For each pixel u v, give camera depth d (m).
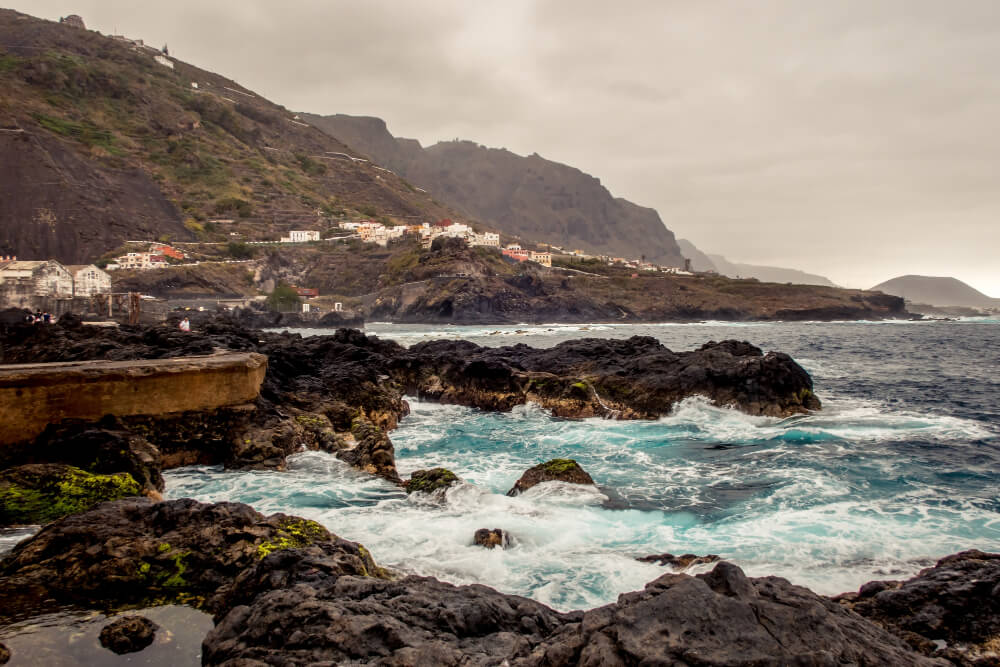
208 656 7.70
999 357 68.69
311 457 20.77
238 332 47.16
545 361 39.38
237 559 10.34
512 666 6.86
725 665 6.21
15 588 9.66
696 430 28.08
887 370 54.09
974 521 15.37
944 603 9.16
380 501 16.80
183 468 20.17
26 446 17.48
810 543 13.91
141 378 19.72
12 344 44.62
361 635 7.29
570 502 16.88
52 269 116.62
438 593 8.93
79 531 10.95
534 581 11.67
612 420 31.08
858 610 9.59
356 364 35.38
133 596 9.64
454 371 36.66
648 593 7.76
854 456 22.41
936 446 23.86
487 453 24.47
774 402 30.45
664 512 16.50
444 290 186.00
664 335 128.50
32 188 189.00
